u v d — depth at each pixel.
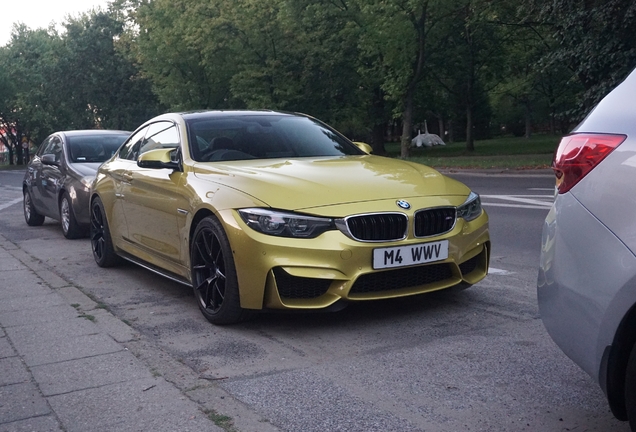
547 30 29.00
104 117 52.25
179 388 3.71
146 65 40.81
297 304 4.48
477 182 18.34
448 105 49.75
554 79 48.09
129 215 6.45
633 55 17.75
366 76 34.78
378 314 5.04
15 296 6.06
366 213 4.49
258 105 34.09
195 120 6.11
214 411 3.38
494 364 3.91
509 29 33.19
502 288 5.70
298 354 4.25
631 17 17.02
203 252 5.02
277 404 3.45
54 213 10.64
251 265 4.48
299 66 34.22
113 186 6.87
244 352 4.32
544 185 16.12
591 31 18.31
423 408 3.35
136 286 6.44
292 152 5.92
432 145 60.03
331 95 34.75
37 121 63.47
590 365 2.69
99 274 7.09
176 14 37.69
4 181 30.28
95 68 50.19
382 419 3.23
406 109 32.72
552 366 3.85
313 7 34.59
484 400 3.42
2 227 11.84
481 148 43.00
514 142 51.25
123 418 3.34
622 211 2.55
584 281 2.66
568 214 2.75
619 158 2.61
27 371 4.08
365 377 3.80
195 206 5.05
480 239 4.98
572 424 3.12
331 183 4.75
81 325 5.02
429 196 4.78
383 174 5.04
